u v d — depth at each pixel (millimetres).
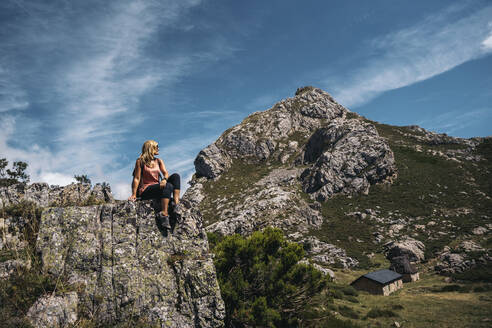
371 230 86688
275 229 14227
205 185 143625
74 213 6031
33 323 4719
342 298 37250
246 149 165500
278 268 12703
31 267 5547
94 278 5621
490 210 83000
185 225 6613
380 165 112500
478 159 121625
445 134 152125
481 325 24578
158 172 6645
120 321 5418
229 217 100062
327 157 120062
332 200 108000
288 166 147875
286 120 182125
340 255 72188
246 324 10344
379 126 175375
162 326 5566
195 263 6246
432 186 103812
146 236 6180
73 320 5109
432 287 47062
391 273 50969
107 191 8055
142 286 5742
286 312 13203
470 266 53938
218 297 6066
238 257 12078
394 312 29625
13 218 6461
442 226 79688
